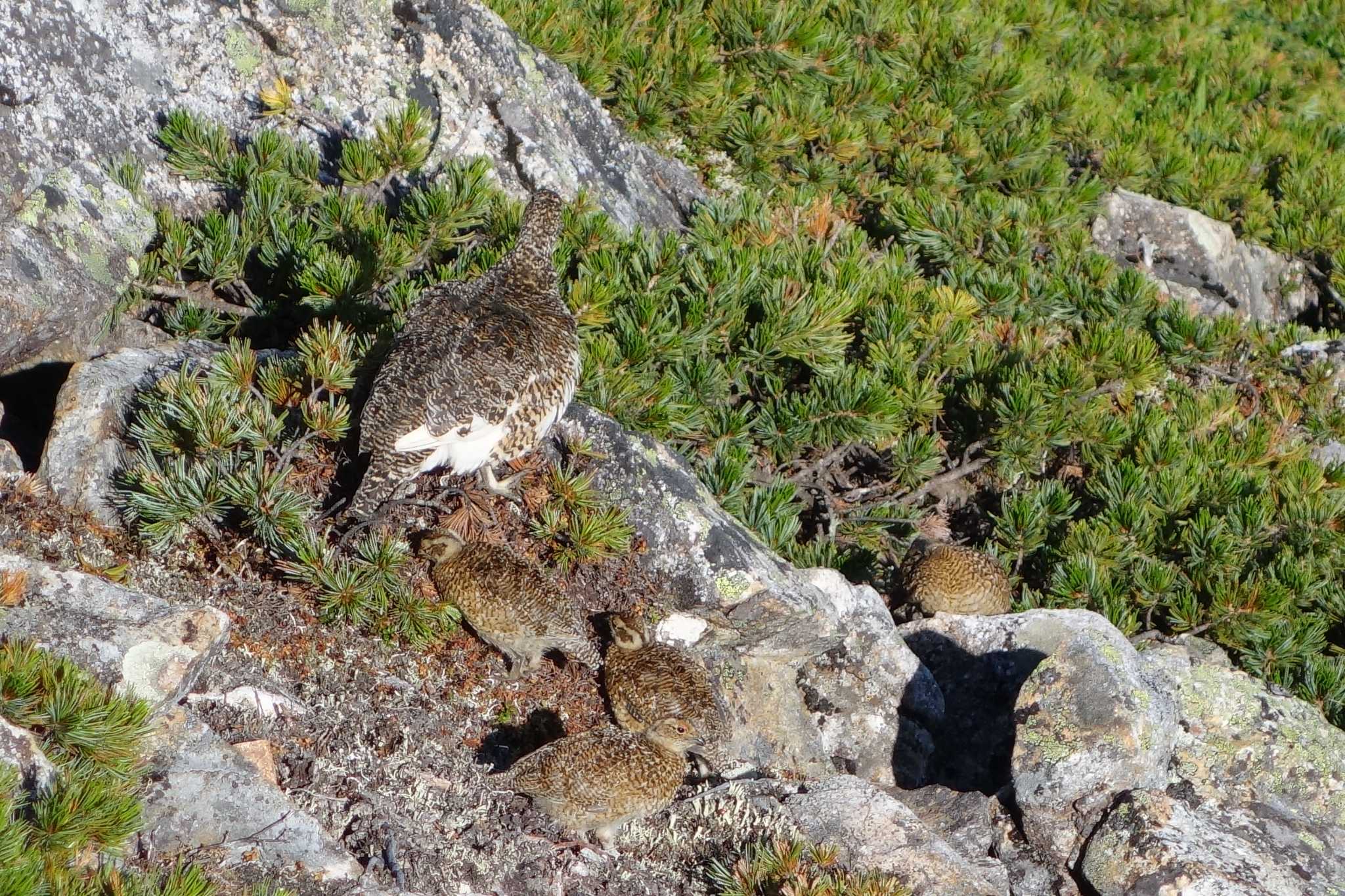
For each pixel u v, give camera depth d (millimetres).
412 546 10375
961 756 11828
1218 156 21875
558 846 8828
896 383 14156
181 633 8141
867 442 14133
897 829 9367
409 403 9398
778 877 8680
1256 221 21672
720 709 10117
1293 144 23656
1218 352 17312
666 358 12930
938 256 17609
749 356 13602
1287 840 10383
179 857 7418
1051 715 9984
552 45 16797
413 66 15555
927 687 11750
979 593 12695
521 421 9930
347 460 10352
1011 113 20453
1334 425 17359
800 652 11352
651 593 10914
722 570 10953
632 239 14359
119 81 13297
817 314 13523
